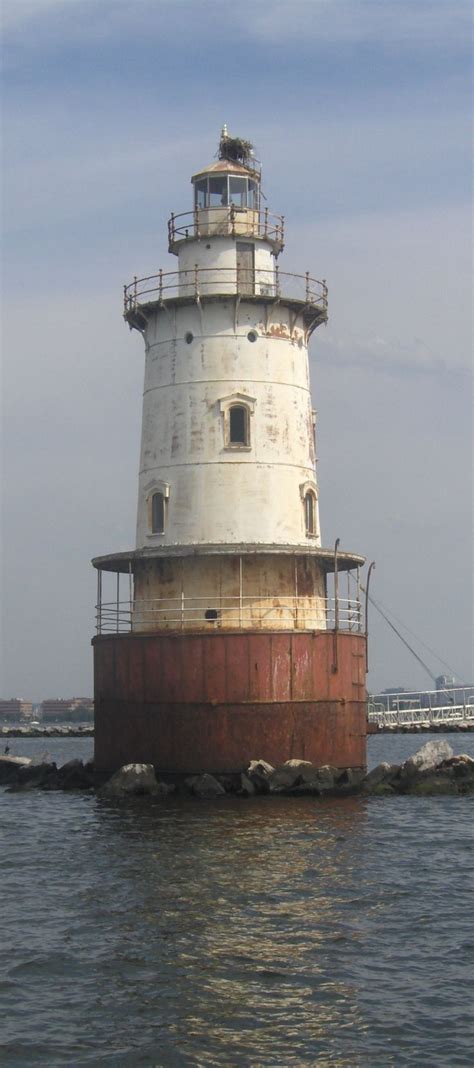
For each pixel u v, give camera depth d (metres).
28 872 37.88
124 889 34.97
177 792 52.97
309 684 53.38
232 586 56.06
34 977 27.27
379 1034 24.14
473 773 58.09
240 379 58.12
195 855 39.53
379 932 30.45
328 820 46.47
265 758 52.62
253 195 61.47
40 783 63.19
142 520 59.72
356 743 56.31
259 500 57.41
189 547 55.19
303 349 61.03
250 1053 23.34
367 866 38.09
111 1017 25.00
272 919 31.55
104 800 52.84
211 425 57.78
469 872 37.41
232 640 52.72
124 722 54.81
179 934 30.23
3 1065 22.83
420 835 43.69
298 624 56.34
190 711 52.84
